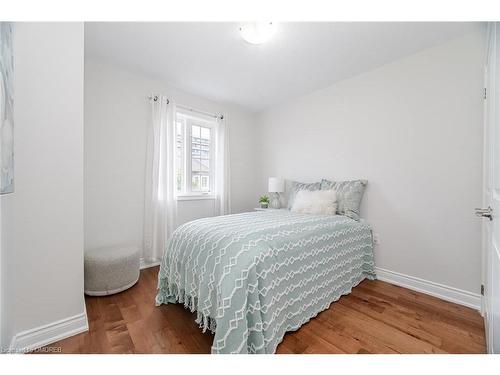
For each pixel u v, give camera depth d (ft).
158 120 9.01
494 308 3.53
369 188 8.08
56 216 4.50
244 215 7.47
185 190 10.50
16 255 4.05
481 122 5.77
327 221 6.61
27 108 4.14
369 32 6.00
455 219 6.20
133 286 7.11
